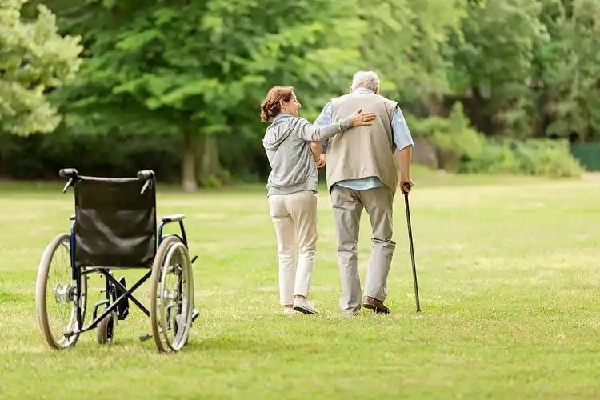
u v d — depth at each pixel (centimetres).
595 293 2114
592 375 1270
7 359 1411
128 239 1448
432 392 1180
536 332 1597
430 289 2192
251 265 2692
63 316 1534
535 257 2831
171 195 6650
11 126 6375
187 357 1404
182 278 1497
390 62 8862
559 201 5400
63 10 7800
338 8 7762
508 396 1159
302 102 7812
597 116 11469
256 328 1661
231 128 7650
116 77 7388
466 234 3547
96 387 1223
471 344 1493
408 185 1836
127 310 1570
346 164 1819
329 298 2084
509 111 11175
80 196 1447
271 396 1166
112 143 8544
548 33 11256
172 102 7219
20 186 7731
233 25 7325
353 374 1283
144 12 7475
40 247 3152
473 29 10338
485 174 9838
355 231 1848
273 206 1848
